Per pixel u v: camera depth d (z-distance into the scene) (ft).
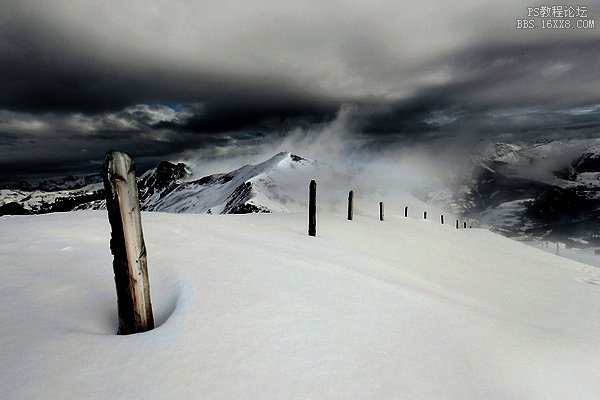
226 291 13.30
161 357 9.06
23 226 22.35
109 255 16.52
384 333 12.53
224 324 10.87
